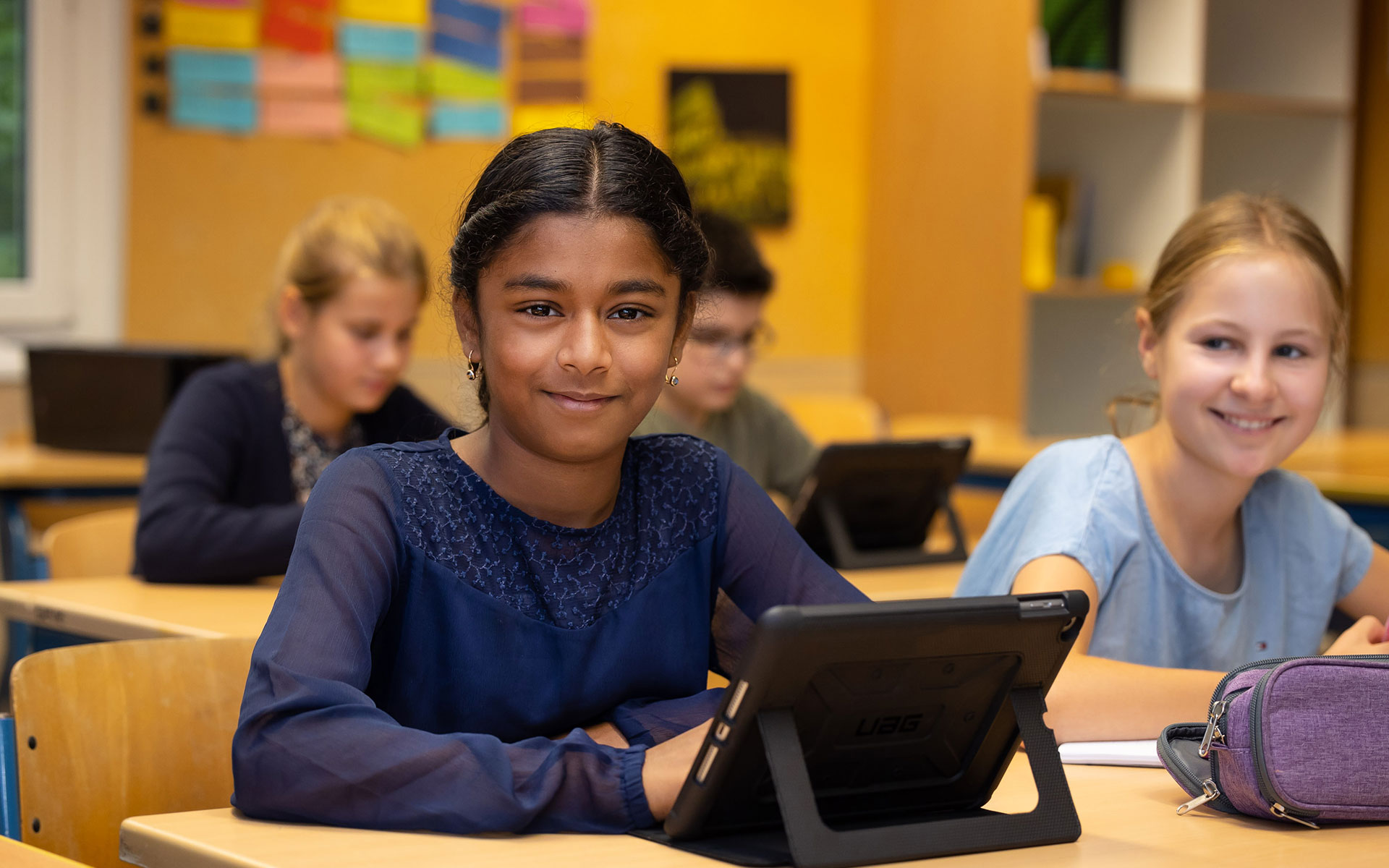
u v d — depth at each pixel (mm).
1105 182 4266
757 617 1134
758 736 785
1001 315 4004
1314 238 1331
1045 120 4383
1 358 3621
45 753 1089
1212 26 4629
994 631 823
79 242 3707
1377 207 4516
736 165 4348
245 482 2039
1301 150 4465
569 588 1031
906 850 793
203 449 1986
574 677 1017
